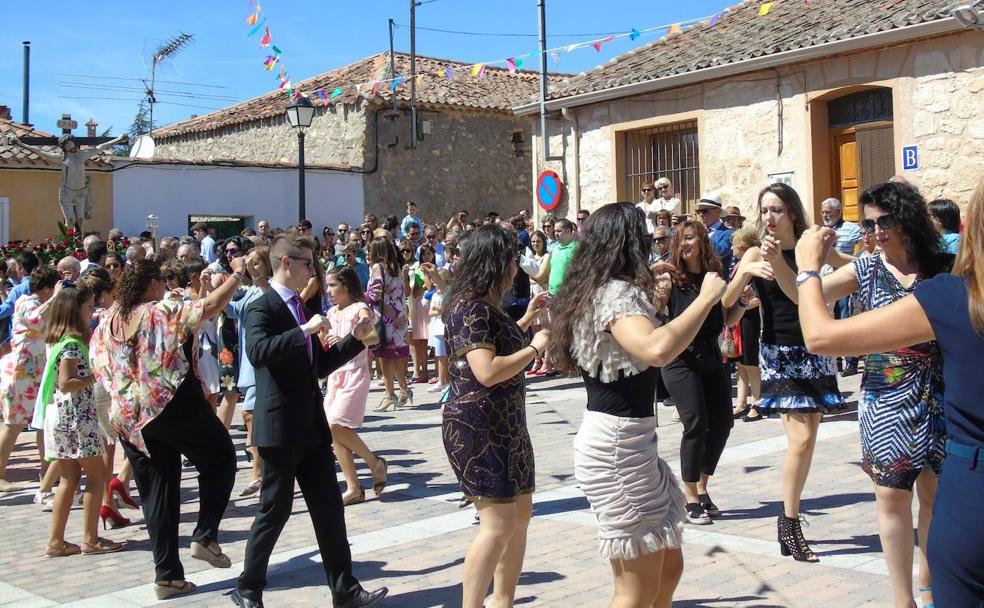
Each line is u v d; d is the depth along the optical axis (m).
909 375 4.33
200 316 5.62
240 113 26.47
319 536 5.18
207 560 5.66
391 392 12.13
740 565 5.56
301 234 5.40
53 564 6.38
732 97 15.80
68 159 20.06
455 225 16.80
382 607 5.22
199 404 5.67
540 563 5.81
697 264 6.57
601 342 3.81
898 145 13.77
